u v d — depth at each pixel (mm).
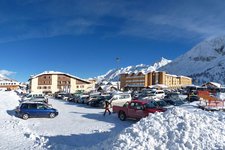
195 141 9062
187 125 9938
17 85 118188
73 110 30172
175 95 42938
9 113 26344
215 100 27672
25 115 23047
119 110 22016
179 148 8773
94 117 23766
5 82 116938
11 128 17188
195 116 10945
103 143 10641
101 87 94188
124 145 9398
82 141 14188
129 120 21906
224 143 9078
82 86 97500
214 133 9648
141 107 20516
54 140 14297
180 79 149625
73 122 20984
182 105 29969
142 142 9383
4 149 12023
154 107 20469
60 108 32875
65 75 96188
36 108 23453
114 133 15492
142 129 10359
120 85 128375
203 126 10102
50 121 21797
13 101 37719
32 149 11992
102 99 34219
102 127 18406
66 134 16016
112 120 21844
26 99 37438
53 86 94688
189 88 75938
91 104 34750
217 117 11727
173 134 9523
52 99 59062
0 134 15250
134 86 119875
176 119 10641
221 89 71625
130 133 10242
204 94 28719
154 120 10859
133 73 123250
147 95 44656
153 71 121375
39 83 94375
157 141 9461
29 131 16469
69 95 55344
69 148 12141
